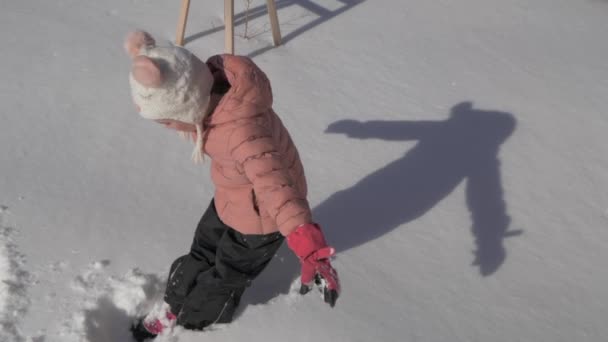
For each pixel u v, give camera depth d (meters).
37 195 2.72
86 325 2.21
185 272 2.23
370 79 3.82
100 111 3.32
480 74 3.97
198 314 2.23
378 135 3.34
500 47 4.32
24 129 3.10
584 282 2.59
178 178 2.95
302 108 3.48
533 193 3.06
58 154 2.98
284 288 2.48
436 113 3.56
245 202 2.00
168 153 3.10
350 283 2.46
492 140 3.39
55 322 2.20
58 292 2.30
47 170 2.88
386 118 3.48
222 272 2.14
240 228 2.06
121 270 2.42
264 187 1.79
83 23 4.06
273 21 3.97
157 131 3.23
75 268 2.41
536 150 3.34
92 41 3.89
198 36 4.08
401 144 3.29
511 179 3.13
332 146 3.23
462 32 4.46
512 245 2.74
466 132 3.43
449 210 2.90
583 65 4.20
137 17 4.22
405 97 3.68
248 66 1.90
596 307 2.47
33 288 2.30
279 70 3.80
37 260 2.41
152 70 1.67
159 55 1.75
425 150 3.27
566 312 2.43
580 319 2.41
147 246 2.55
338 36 4.23
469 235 2.78
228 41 3.74
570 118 3.62
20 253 2.43
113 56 3.79
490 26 4.59
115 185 2.85
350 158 3.17
